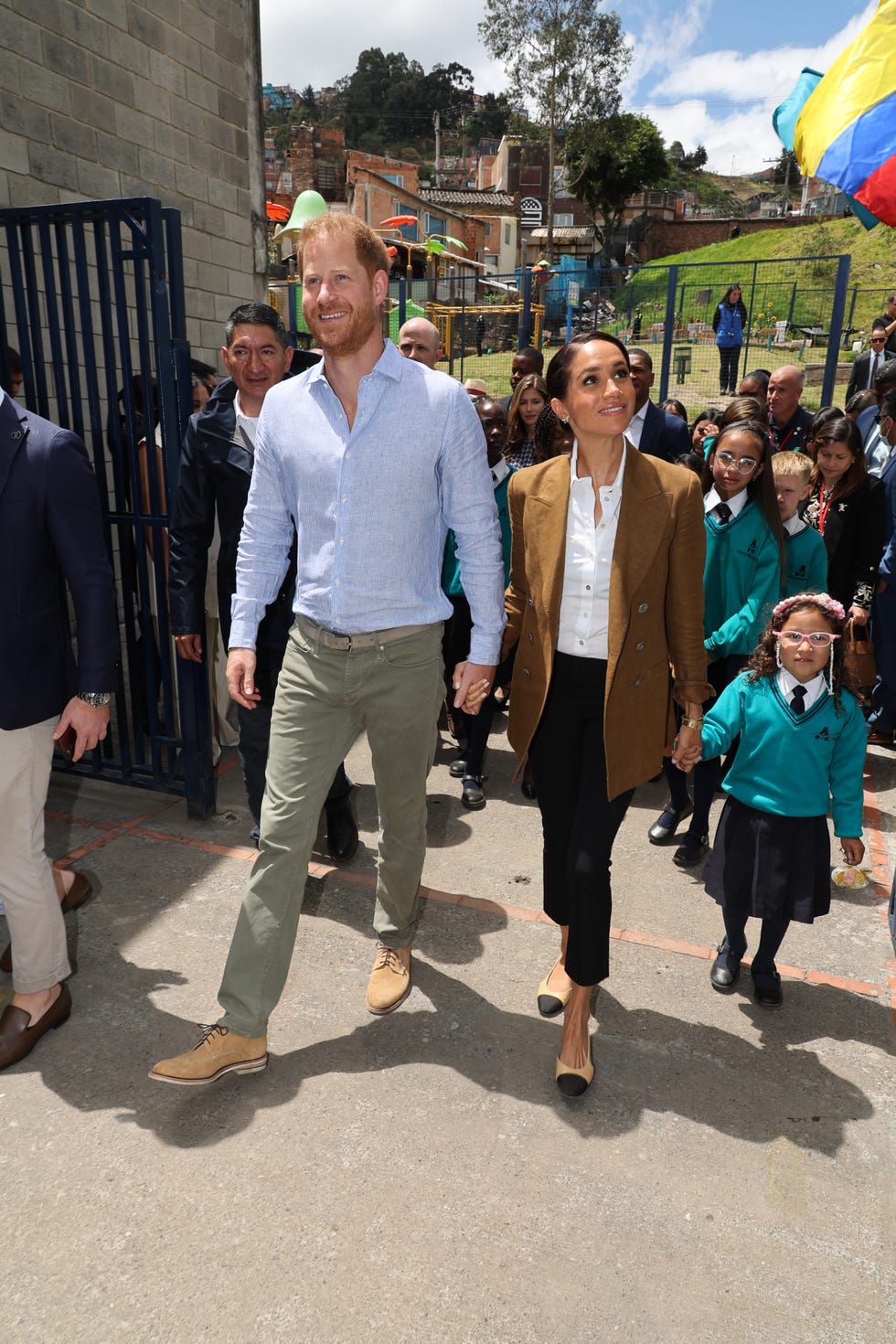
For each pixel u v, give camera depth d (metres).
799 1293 1.84
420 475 2.22
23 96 4.43
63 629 2.43
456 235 43.59
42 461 2.25
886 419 4.70
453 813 4.14
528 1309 1.79
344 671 2.29
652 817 4.18
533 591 2.36
